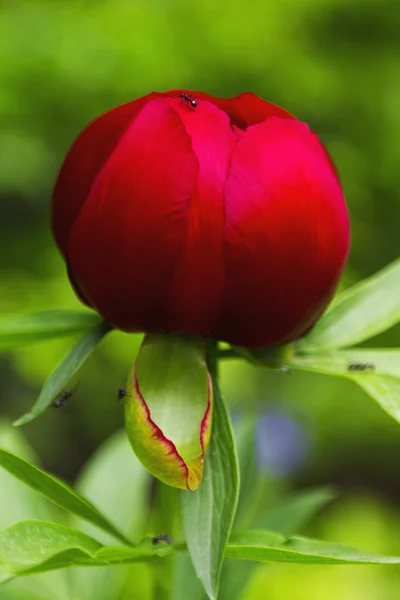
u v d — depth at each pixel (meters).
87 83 1.01
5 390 1.25
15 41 1.00
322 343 0.37
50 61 0.99
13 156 1.05
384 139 1.09
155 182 0.34
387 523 0.90
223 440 0.35
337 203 0.35
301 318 0.35
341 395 1.07
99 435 1.27
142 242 0.34
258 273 0.35
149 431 0.34
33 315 0.36
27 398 1.25
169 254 0.34
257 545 0.34
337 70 1.07
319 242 0.35
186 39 1.03
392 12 1.06
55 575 0.41
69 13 1.03
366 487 1.24
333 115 1.10
